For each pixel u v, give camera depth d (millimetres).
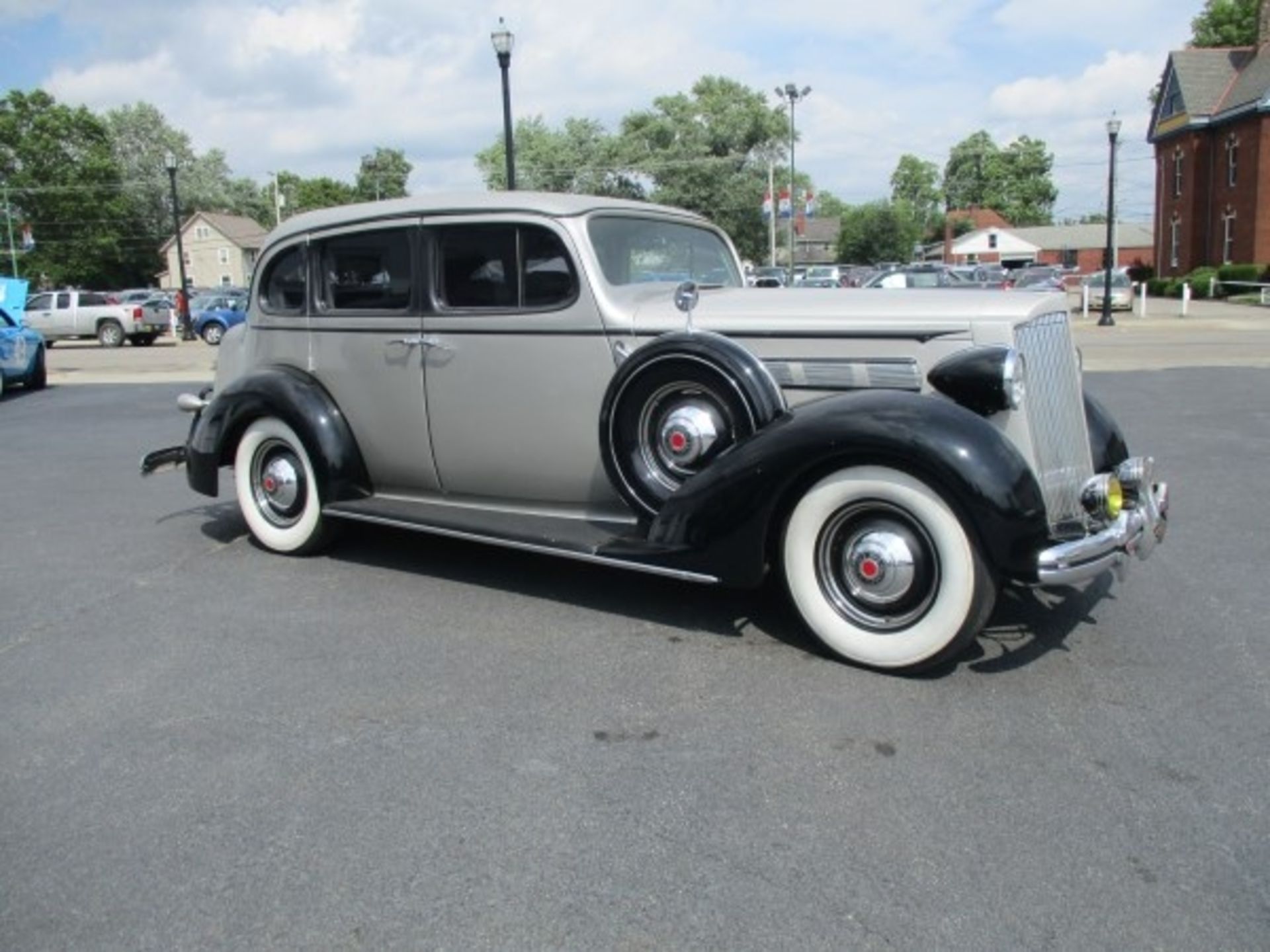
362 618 4543
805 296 4395
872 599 3768
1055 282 31312
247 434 5555
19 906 2506
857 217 88062
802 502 3811
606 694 3678
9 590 5086
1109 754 3160
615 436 4273
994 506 3422
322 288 5320
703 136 61781
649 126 62344
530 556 5488
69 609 4762
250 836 2801
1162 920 2373
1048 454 3982
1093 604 4543
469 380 4844
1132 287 35594
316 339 5352
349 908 2479
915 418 3531
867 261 87562
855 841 2715
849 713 3482
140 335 28312
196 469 5656
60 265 67250
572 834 2775
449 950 2318
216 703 3666
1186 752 3168
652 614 4508
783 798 2939
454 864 2648
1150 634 4180
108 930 2416
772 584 4867
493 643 4203
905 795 2941
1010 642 4105
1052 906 2428
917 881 2537
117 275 71438
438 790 3025
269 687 3799
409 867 2641
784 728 3379
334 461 5223
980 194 116625
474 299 4805
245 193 98125
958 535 3533
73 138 69000
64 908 2498
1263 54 41469
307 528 5402
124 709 3621
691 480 3986
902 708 3508
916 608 3703
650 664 3941
